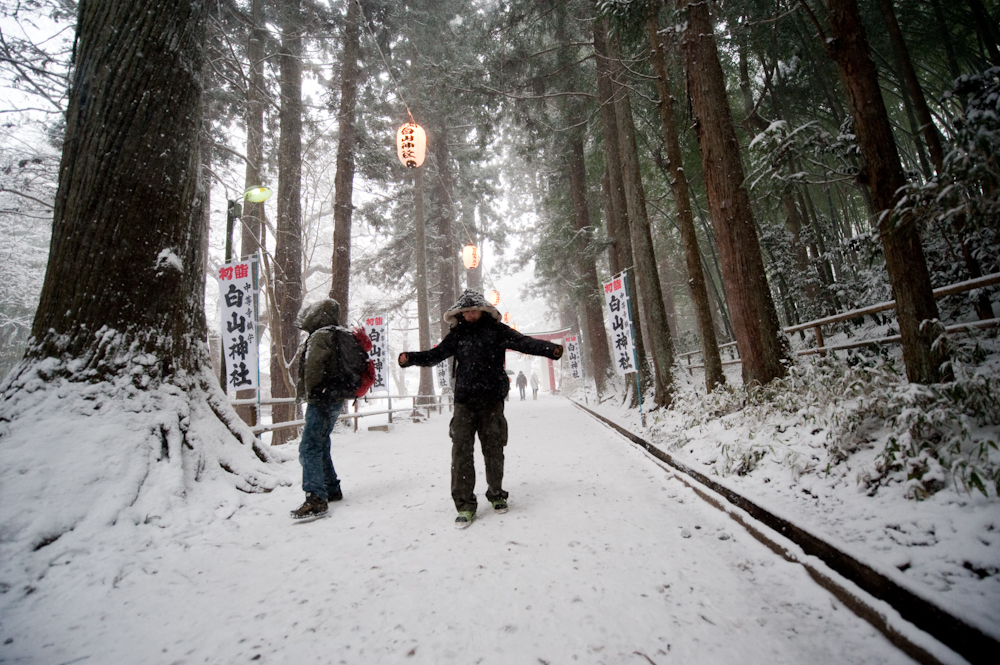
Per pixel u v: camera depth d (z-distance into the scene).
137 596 1.93
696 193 13.36
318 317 3.56
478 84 10.59
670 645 1.39
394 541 2.49
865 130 2.94
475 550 2.27
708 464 3.81
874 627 1.44
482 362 2.96
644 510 2.87
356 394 3.46
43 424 2.84
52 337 3.19
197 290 4.06
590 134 13.75
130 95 3.57
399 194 16.22
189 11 3.99
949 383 2.53
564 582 1.86
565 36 11.21
